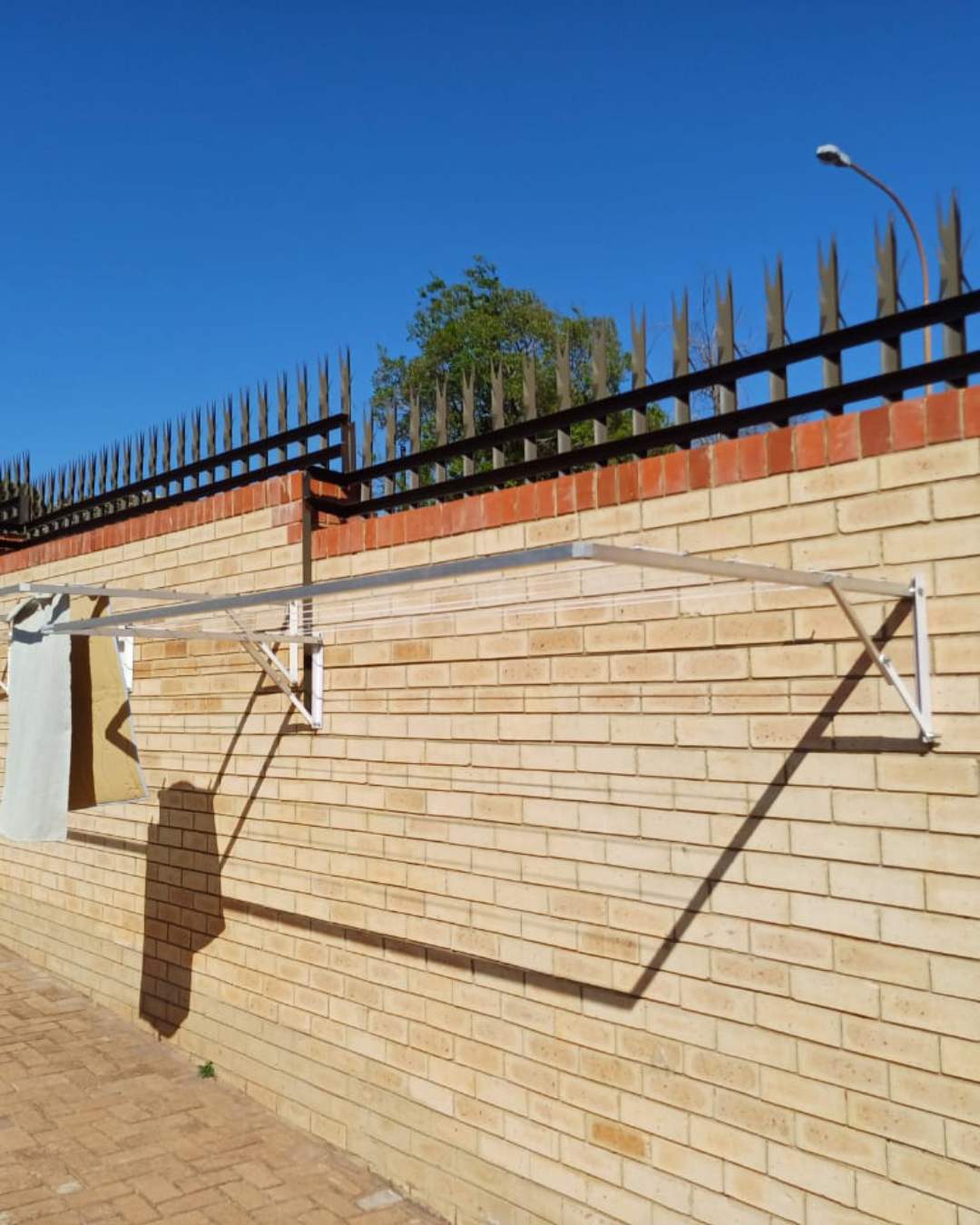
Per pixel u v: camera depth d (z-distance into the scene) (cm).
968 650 337
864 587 337
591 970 441
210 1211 487
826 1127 362
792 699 381
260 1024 616
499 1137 474
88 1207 488
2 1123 577
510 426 510
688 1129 402
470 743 498
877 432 365
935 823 341
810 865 371
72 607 648
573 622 456
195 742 685
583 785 449
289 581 614
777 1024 378
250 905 630
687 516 419
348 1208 498
